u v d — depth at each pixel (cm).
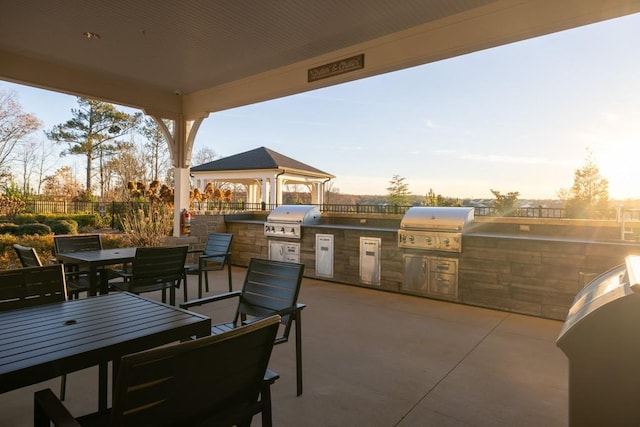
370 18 403
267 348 138
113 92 612
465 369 288
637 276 144
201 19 409
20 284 235
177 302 471
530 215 553
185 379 114
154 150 2186
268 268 264
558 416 224
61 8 388
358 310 446
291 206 681
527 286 432
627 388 138
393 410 229
